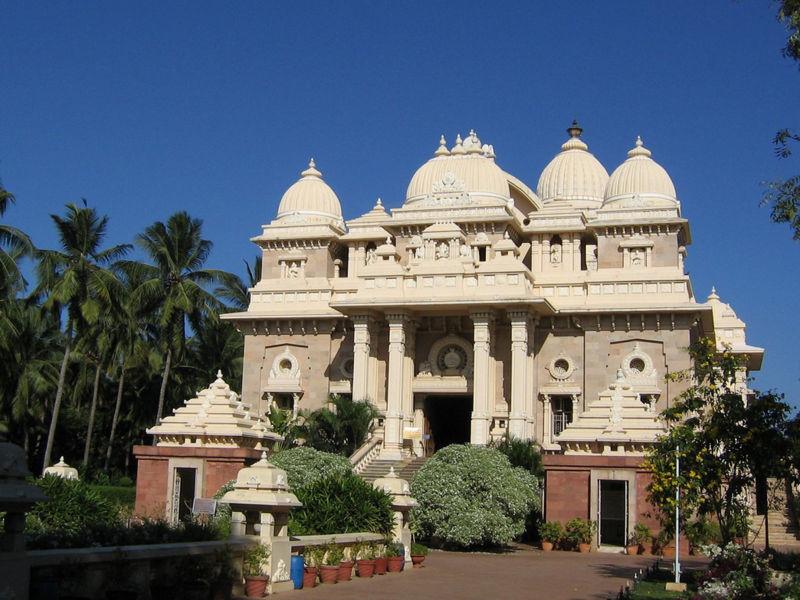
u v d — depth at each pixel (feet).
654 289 173.99
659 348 170.40
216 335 234.58
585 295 176.86
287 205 205.77
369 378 175.94
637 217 180.45
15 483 50.26
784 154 70.85
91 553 56.90
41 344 228.43
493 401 171.12
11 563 49.96
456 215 187.83
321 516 88.79
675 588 80.59
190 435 118.42
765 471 86.17
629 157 192.65
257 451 119.14
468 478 125.39
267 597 69.31
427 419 182.70
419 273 172.76
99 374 212.02
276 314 190.80
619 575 94.22
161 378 229.66
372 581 82.28
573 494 127.85
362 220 199.11
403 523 97.45
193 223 204.44
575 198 217.36
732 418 87.45
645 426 129.18
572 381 174.19
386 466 159.63
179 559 63.62
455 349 179.01
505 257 170.71
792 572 72.23
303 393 188.75
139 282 201.26
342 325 189.57
